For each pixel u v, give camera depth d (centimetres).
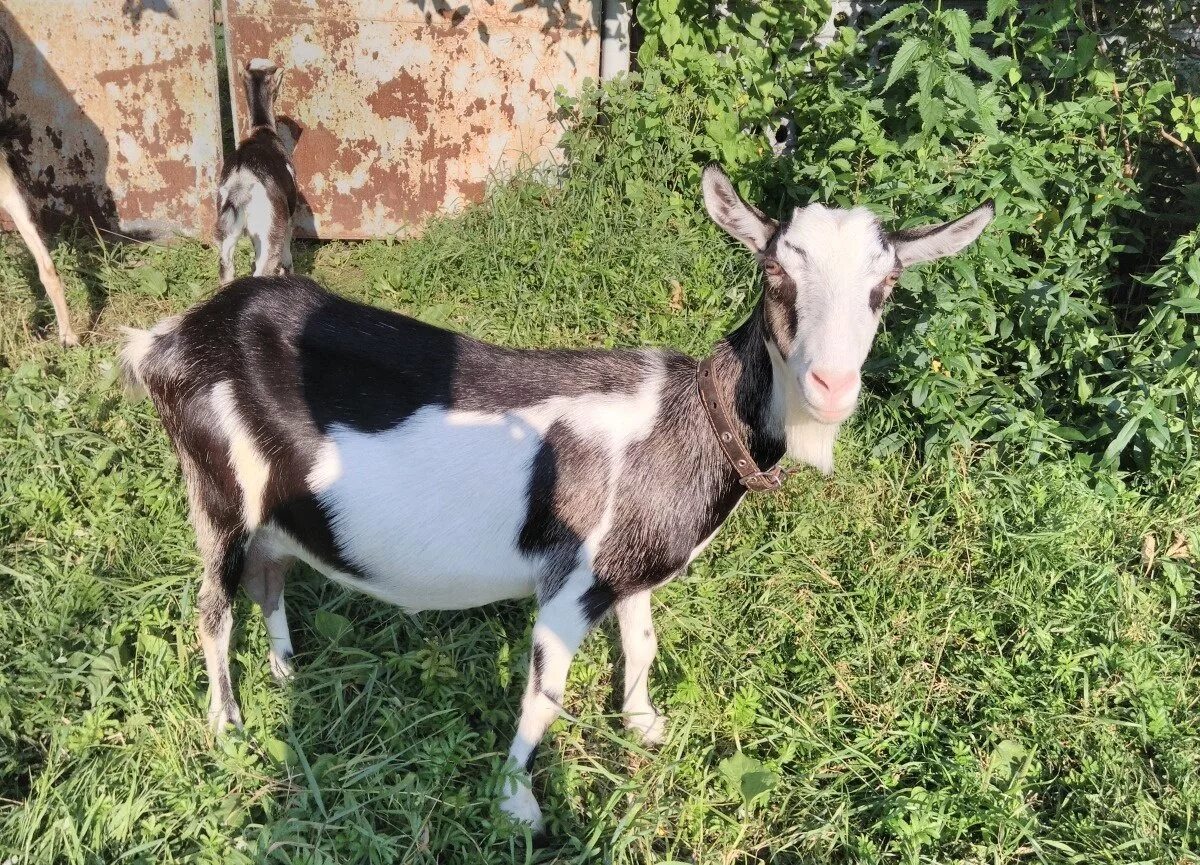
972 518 183
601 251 245
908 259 134
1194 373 188
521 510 132
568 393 134
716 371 132
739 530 184
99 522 175
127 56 264
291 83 269
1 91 258
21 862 125
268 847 125
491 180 286
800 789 143
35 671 147
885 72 238
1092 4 235
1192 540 178
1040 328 209
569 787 141
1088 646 163
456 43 271
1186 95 221
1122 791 142
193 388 134
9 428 192
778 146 278
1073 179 212
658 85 261
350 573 141
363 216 287
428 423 131
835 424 130
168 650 150
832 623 169
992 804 138
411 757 142
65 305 229
